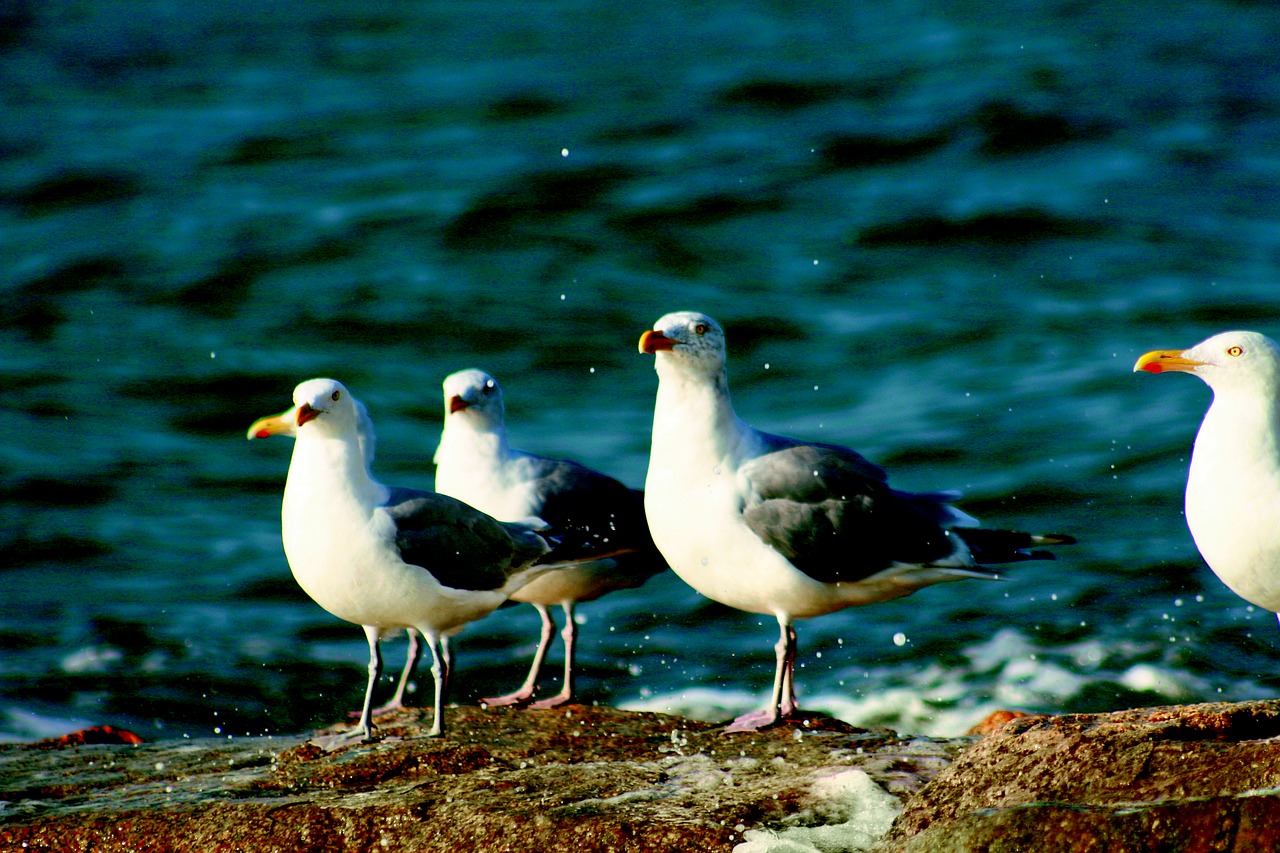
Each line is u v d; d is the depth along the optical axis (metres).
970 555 9.95
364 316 21.98
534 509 10.85
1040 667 11.95
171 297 22.89
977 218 24.14
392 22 38.03
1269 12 33.31
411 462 17.59
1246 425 7.64
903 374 19.62
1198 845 6.00
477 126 29.55
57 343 21.38
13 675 12.44
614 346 20.97
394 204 25.92
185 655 12.90
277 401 19.75
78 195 27.12
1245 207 24.39
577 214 25.28
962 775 7.04
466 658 12.86
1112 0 34.72
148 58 35.94
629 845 6.96
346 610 9.21
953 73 30.31
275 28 38.28
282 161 28.44
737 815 7.20
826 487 9.55
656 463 9.71
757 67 31.62
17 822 7.76
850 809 7.24
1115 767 6.65
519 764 8.55
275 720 11.97
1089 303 21.44
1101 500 15.38
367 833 7.42
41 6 40.78
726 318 21.55
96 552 15.23
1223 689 11.55
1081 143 26.88
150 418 19.20
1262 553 7.61
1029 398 18.38
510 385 19.91
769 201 25.44
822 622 13.14
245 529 15.97
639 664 12.62
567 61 33.44
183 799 7.98
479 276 23.22
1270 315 20.50
